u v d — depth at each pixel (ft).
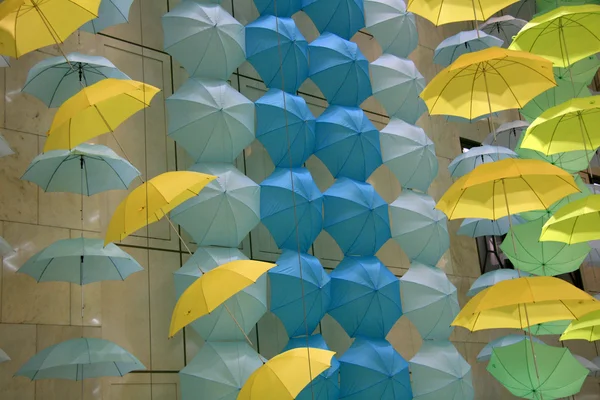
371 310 50.52
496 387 62.85
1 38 35.83
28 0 35.47
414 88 57.52
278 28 52.49
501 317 37.01
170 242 48.47
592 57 63.10
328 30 57.11
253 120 49.96
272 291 48.11
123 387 43.88
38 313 42.06
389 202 60.59
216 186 46.65
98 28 45.78
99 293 44.37
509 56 36.17
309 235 50.39
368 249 52.90
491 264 66.74
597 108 39.32
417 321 53.01
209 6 50.39
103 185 43.29
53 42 36.63
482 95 38.27
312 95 58.85
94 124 36.68
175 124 47.85
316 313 48.60
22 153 44.14
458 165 60.29
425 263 55.21
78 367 39.91
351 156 53.36
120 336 44.70
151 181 36.32
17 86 45.09
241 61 51.01
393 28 58.90
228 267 36.11
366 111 62.03
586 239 40.14
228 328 44.86
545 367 50.42
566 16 40.78
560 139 40.81
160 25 52.70
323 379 45.96
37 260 39.99
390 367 49.39
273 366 36.42
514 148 66.64
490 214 38.58
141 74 50.65
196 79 49.24
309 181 51.11
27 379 40.83
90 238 41.83
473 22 72.38
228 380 42.93
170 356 46.26
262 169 54.24
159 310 46.68
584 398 68.44
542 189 38.04
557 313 36.19
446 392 51.52
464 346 61.87
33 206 43.65
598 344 71.87
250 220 47.80
